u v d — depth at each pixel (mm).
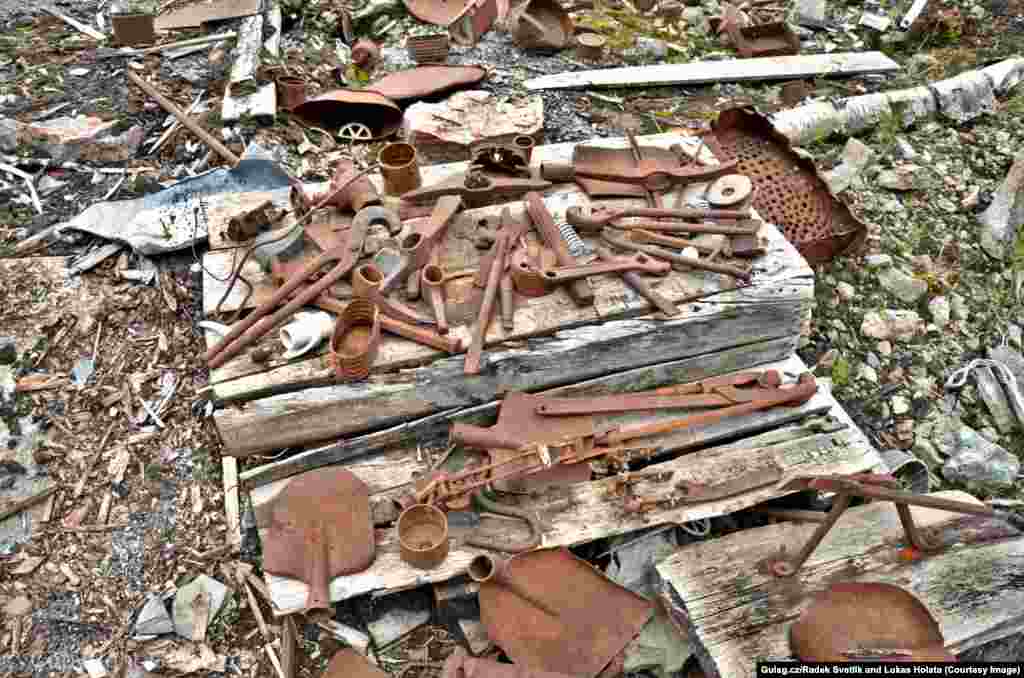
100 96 2684
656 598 1811
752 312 2047
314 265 1991
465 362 1903
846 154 2975
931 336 2523
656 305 2002
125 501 1914
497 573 1727
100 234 2273
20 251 2270
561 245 2076
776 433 2006
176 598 1791
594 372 2031
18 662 1716
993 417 2389
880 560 1802
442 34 3078
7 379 2033
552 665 1706
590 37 3311
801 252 2453
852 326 2504
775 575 1771
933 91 3203
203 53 2910
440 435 1988
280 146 2639
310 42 3107
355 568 1753
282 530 1791
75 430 1991
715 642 1685
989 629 1720
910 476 2139
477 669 1660
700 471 1907
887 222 2777
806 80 3408
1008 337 2557
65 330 2131
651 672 1783
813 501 1947
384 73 3057
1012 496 2244
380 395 1893
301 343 1900
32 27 2969
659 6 3686
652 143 2477
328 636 1779
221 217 2199
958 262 2697
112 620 1774
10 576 1801
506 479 1874
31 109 2615
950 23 3684
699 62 3393
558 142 2863
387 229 2117
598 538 1833
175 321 2174
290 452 1953
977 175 2992
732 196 2223
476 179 2234
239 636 1775
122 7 3100
